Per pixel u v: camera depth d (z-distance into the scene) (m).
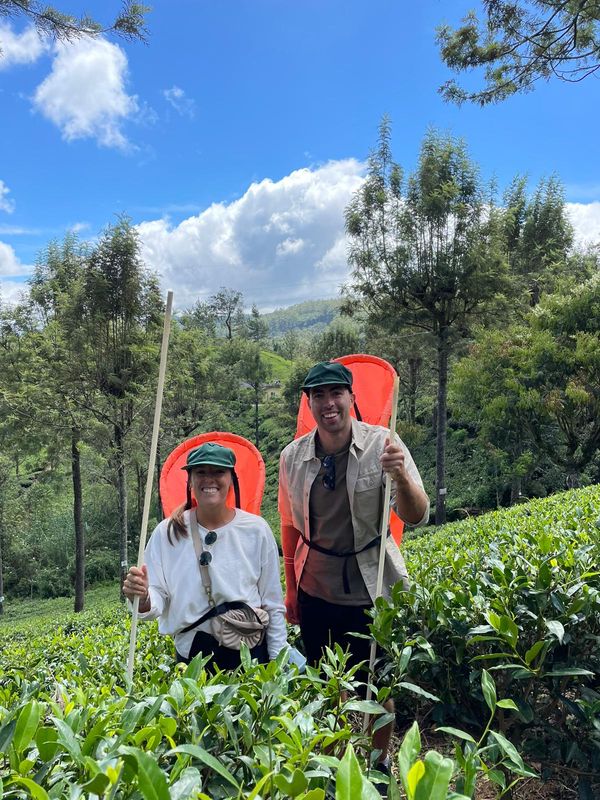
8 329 17.27
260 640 2.42
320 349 30.55
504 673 2.31
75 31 5.88
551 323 14.30
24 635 10.44
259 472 3.03
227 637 2.34
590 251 20.22
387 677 2.24
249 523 2.52
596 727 2.03
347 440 2.59
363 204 14.91
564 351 13.55
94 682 2.67
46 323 17.45
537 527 4.44
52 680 2.90
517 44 8.27
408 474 2.34
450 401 19.97
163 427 17.91
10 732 1.33
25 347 16.12
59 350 15.10
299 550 2.75
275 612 2.49
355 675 2.55
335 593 2.62
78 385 15.14
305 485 2.64
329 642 2.64
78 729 1.38
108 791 1.05
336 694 1.68
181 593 2.40
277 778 1.06
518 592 2.34
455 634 2.36
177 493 3.08
